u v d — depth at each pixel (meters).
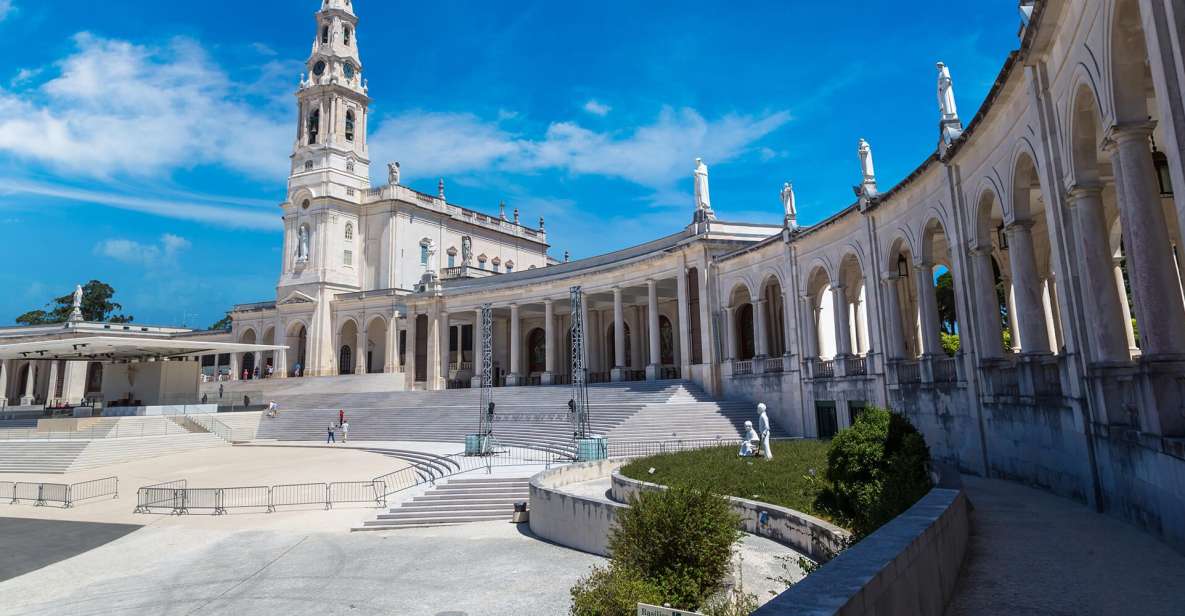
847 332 30.00
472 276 70.31
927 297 22.94
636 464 19.83
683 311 41.72
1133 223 10.17
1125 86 10.19
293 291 70.81
